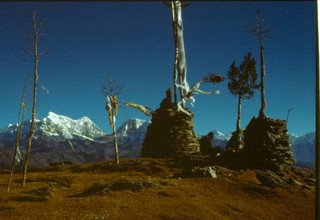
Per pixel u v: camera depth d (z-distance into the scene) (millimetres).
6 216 22281
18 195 27328
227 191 31391
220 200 28516
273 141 40094
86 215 22781
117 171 42969
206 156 48781
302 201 30938
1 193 29172
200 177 34906
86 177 39031
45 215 22594
